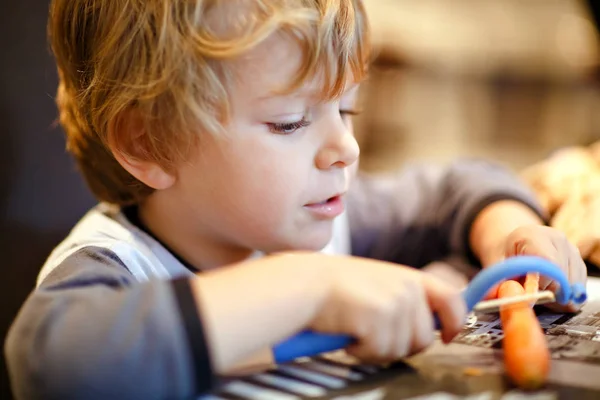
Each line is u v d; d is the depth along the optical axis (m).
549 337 0.50
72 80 0.70
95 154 0.73
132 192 0.72
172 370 0.42
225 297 0.44
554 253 0.58
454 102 1.64
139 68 0.61
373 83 1.57
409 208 1.00
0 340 0.87
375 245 1.01
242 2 0.58
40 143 0.93
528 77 1.68
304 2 0.59
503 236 0.74
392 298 0.45
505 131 1.66
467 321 0.56
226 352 0.43
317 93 0.59
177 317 0.43
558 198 0.88
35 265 0.92
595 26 1.67
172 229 0.70
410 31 1.63
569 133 1.66
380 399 0.40
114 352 0.42
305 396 0.41
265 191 0.61
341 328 0.45
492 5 1.74
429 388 0.41
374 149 1.56
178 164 0.64
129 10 0.61
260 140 0.60
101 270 0.56
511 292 0.51
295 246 0.64
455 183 0.95
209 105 0.59
